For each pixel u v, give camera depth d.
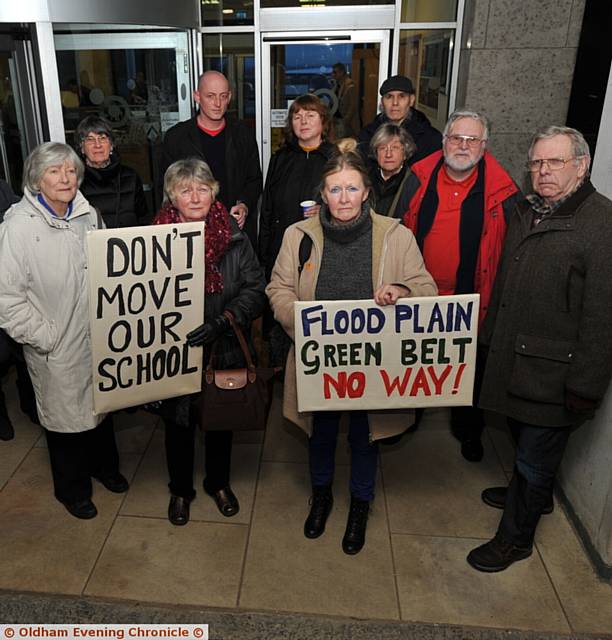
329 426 2.56
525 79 4.45
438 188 2.80
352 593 2.38
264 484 3.01
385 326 2.25
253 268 2.55
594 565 2.51
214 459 2.72
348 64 4.96
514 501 2.45
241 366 2.53
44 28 3.68
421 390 2.35
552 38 4.31
